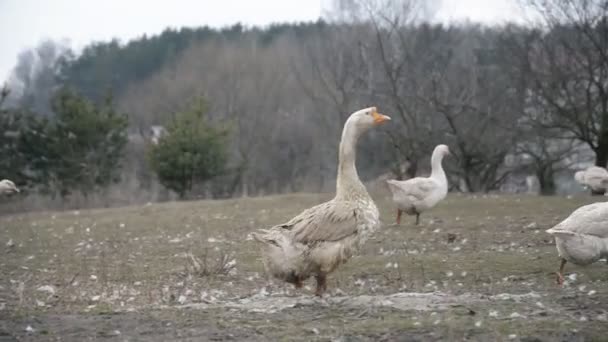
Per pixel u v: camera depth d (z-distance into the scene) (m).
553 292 11.74
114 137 50.25
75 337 8.94
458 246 18.09
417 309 10.05
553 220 22.55
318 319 9.61
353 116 11.55
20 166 48.28
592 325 9.00
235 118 63.41
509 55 41.16
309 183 61.50
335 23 52.62
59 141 48.03
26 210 40.84
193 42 89.44
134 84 96.94
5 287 13.95
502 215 24.16
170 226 25.11
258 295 12.22
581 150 46.78
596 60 37.81
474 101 42.44
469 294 11.63
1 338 8.94
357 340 8.52
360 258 16.52
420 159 44.12
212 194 50.16
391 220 23.59
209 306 10.80
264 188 64.31
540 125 37.75
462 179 48.53
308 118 66.56
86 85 106.31
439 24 48.53
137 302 11.93
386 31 47.94
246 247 19.16
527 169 45.50
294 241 10.96
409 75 43.47
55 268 16.66
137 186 53.12
